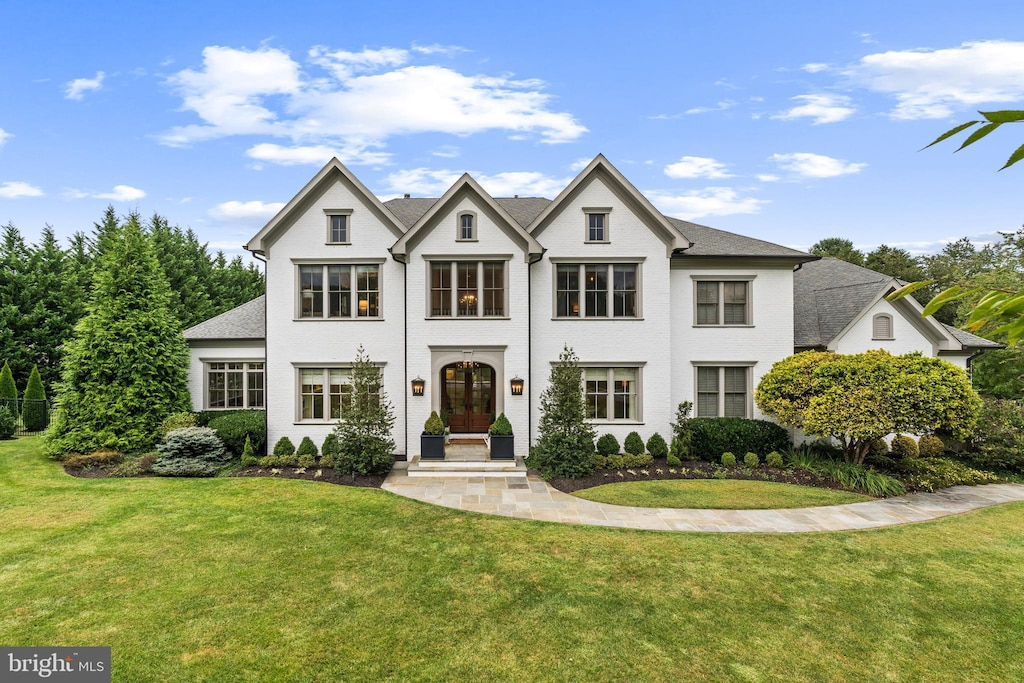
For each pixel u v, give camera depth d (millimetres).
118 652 6109
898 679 5836
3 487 12672
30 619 6762
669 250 16531
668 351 16547
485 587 7809
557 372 14867
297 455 15828
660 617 7031
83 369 15898
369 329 16562
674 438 16141
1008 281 24344
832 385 14031
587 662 6062
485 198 15852
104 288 16500
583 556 8961
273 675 5762
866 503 12078
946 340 16906
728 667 6000
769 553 9125
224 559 8656
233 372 18500
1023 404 16875
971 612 7199
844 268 20969
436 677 5766
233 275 47531
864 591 7770
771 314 17266
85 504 11359
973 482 13867
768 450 15625
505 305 16203
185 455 14641
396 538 9695
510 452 15133
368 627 6711
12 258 28312
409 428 16203
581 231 16578
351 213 16531
